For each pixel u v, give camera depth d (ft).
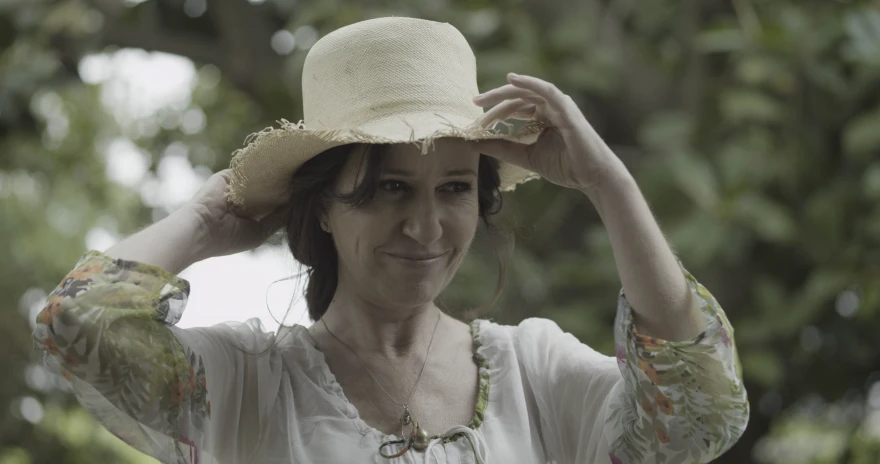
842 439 19.79
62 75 19.66
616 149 18.98
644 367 7.69
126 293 7.70
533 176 9.07
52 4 19.44
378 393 8.20
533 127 7.92
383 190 7.82
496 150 8.01
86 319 7.56
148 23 19.88
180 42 20.03
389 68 8.04
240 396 8.18
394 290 7.91
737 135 17.35
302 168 8.17
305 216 8.41
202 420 7.89
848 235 17.08
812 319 17.43
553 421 8.43
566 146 7.82
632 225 7.64
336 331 8.46
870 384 19.21
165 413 7.72
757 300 17.26
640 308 7.67
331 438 7.93
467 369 8.44
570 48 17.93
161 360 7.72
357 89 8.06
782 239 16.67
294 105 18.61
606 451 8.14
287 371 8.27
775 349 17.83
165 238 8.11
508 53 17.63
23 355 26.18
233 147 21.06
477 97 7.86
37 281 26.07
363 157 7.86
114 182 25.79
